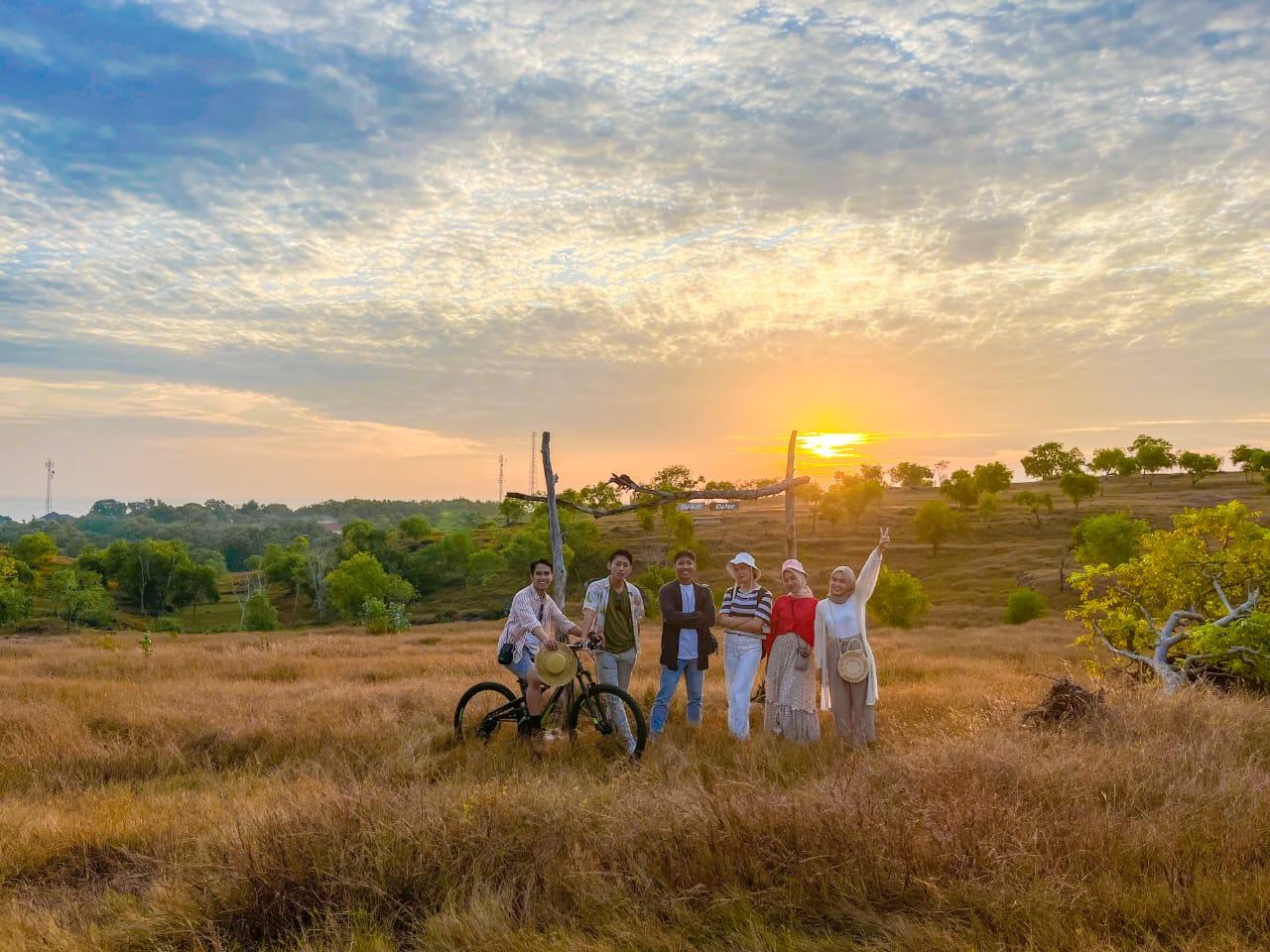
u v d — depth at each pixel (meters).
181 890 4.25
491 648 27.12
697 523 131.50
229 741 8.51
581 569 100.25
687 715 8.87
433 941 3.70
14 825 5.52
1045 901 3.59
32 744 8.26
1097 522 59.59
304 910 4.03
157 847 5.13
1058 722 7.29
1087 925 3.47
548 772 6.77
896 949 3.37
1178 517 12.07
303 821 4.65
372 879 4.16
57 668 17.77
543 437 10.06
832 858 4.06
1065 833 4.30
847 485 122.38
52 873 4.96
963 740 6.21
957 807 4.48
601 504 10.27
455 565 120.56
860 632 7.63
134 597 128.00
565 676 7.58
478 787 5.36
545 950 3.51
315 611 120.56
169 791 6.93
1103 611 12.29
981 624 55.72
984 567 89.94
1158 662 10.53
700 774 6.56
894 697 10.59
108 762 7.86
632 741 7.54
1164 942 3.37
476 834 4.49
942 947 3.33
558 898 4.02
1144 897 3.63
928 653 23.50
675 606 8.35
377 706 10.45
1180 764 5.60
